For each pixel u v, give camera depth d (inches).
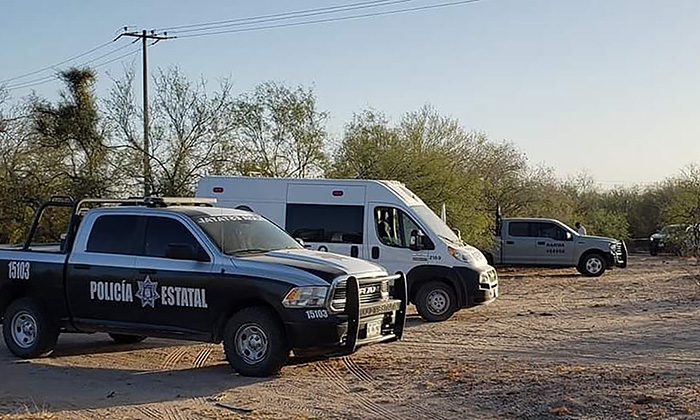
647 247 2047.2
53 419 328.5
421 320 648.4
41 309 464.8
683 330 581.0
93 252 454.0
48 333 465.1
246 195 671.8
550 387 359.3
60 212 1211.9
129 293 439.2
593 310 725.3
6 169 1259.8
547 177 2016.5
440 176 1197.1
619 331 579.2
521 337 550.6
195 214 443.5
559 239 1193.4
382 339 428.1
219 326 418.6
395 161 1200.8
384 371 417.7
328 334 396.8
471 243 1213.7
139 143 1202.6
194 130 1195.3
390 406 344.5
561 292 923.4
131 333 443.5
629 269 1326.3
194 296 421.7
